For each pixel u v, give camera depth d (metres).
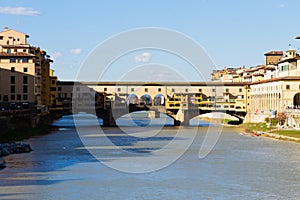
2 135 129.50
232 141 132.50
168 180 74.81
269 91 188.12
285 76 178.62
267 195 65.50
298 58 179.75
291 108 168.00
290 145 122.06
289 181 74.56
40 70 184.25
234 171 82.94
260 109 199.62
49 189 67.38
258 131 160.12
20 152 104.44
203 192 66.88
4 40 190.88
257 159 96.88
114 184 71.19
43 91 194.75
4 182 71.50
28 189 67.31
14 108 161.62
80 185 70.19
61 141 129.12
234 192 67.12
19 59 168.00
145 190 67.81
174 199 63.19
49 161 91.25
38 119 174.50
